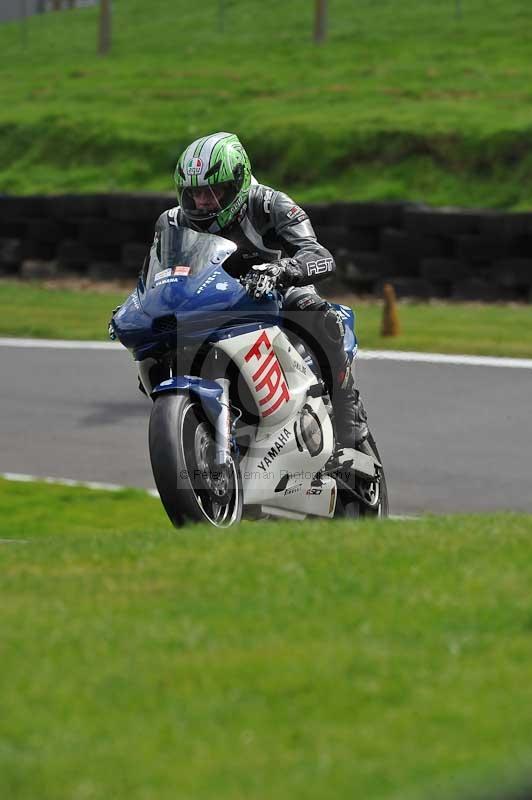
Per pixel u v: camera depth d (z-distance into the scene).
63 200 74.88
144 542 19.05
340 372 23.97
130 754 11.06
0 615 14.96
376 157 80.44
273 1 136.75
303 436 22.84
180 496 20.64
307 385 23.12
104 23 125.88
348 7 127.94
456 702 12.09
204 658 13.29
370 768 10.76
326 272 22.11
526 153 76.25
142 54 122.88
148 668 13.04
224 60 113.81
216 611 14.93
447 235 63.22
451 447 37.06
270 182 82.69
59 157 94.19
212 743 11.30
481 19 114.75
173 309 21.08
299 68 106.25
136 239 73.19
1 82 118.50
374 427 39.59
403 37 112.31
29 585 16.53
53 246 76.06
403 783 10.49
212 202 22.06
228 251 21.66
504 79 93.44
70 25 146.38
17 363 50.31
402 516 30.88
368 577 16.16
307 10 129.62
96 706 12.12
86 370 48.53
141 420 41.16
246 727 11.62
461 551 17.67
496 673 12.80
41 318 60.00
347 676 12.75
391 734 11.42
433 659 13.22
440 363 47.53
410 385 44.59
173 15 140.50
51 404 43.50
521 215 61.19
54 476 35.47
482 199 74.44
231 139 22.27
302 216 22.58
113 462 36.69
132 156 91.12
